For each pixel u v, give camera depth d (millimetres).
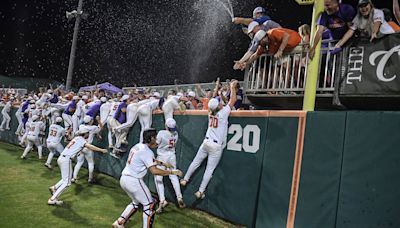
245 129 5773
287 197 4961
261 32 5613
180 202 6535
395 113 4098
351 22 5086
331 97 5523
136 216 6133
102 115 9336
